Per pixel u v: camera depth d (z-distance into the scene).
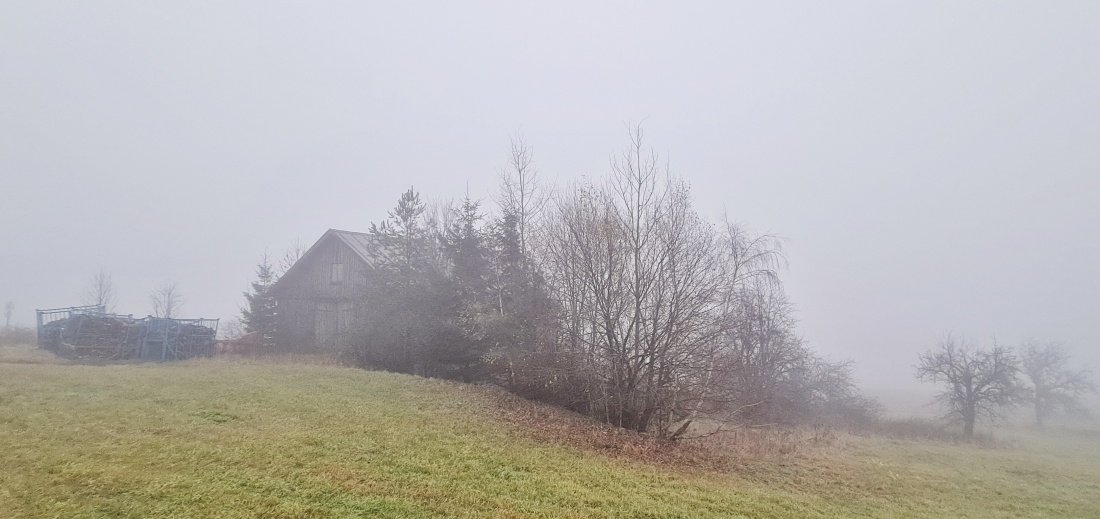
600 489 9.98
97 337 23.30
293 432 10.90
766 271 20.78
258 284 38.53
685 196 19.09
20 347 24.17
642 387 18.14
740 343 21.39
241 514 6.73
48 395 12.18
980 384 33.62
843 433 28.31
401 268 24.17
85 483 7.23
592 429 16.56
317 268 35.31
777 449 18.78
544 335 19.56
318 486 8.00
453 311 22.73
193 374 17.11
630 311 18.58
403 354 23.03
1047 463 21.58
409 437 11.69
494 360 19.86
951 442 29.48
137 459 8.36
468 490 8.75
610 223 18.55
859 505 11.98
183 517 6.52
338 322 33.09
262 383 16.08
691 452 15.83
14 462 7.73
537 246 21.67
